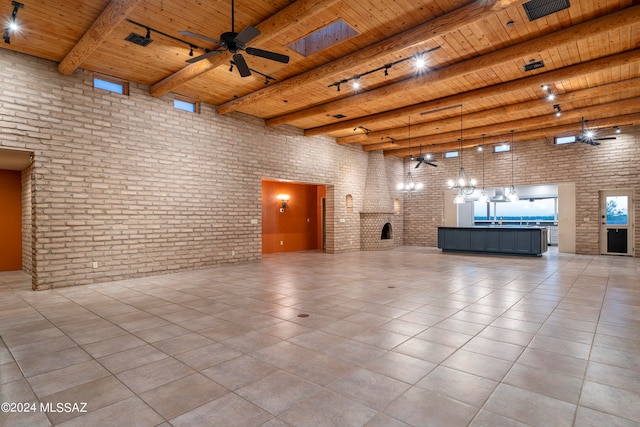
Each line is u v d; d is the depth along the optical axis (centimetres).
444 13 446
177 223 746
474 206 1391
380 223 1237
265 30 461
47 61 584
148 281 645
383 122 938
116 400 232
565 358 296
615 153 997
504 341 336
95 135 634
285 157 969
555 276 682
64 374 271
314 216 1306
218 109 812
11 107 548
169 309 454
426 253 1112
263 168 915
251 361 293
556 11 426
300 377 264
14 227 800
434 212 1351
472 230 1073
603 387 247
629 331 362
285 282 631
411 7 432
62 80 598
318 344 330
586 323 388
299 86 630
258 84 686
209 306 468
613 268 777
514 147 1170
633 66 577
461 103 720
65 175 600
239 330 370
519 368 278
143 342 338
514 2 386
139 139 689
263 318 412
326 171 1089
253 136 892
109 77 656
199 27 487
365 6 429
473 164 1252
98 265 634
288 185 1213
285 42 513
